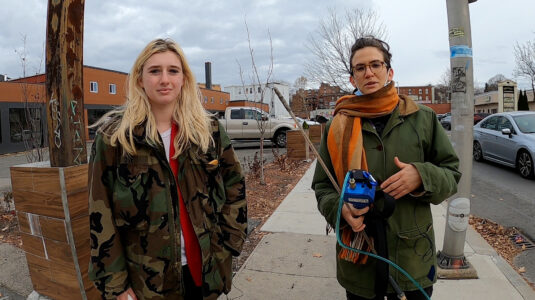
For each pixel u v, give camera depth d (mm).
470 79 3121
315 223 4727
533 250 3928
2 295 3133
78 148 2475
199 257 1624
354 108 1733
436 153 1708
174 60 1599
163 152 1518
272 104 14109
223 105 46656
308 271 3336
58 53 2361
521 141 7930
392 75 1828
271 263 3516
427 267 1682
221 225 1709
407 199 1650
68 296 2479
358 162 1642
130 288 1531
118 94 31422
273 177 8109
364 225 1576
